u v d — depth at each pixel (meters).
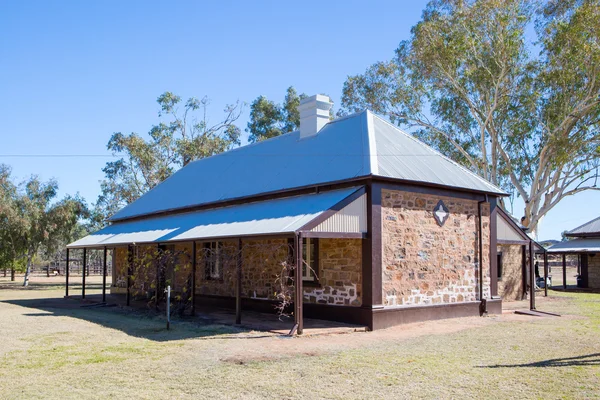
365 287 14.02
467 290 16.75
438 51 30.39
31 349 10.88
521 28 30.48
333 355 10.17
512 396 7.38
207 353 10.37
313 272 15.74
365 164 14.84
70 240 40.75
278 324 14.38
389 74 34.62
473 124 34.56
